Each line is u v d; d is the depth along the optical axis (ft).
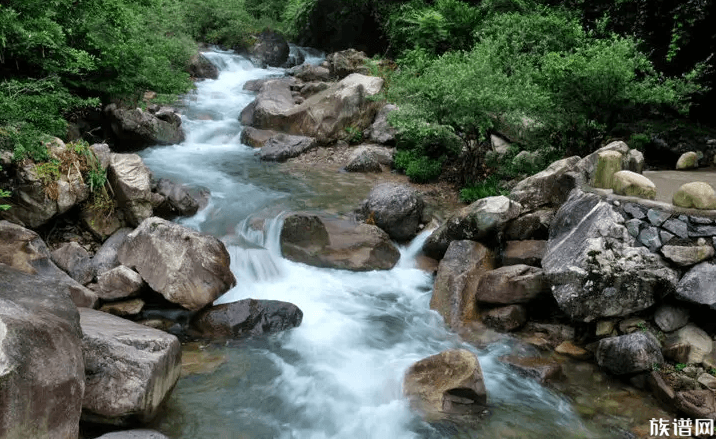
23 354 11.43
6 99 22.57
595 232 20.77
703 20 33.83
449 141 34.71
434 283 24.66
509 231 25.48
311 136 43.04
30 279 14.88
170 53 45.73
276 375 19.03
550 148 32.12
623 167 24.89
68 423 12.52
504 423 17.07
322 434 16.38
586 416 17.51
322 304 23.95
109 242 24.09
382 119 43.42
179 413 16.65
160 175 33.73
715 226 19.47
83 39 31.91
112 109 37.73
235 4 74.90
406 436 16.40
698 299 18.97
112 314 20.17
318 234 27.09
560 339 21.63
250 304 21.81
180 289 21.15
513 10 48.03
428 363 18.62
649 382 18.62
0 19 23.89
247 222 28.17
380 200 28.91
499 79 31.89
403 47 59.52
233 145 43.32
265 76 62.03
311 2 72.79
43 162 23.85
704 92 34.01
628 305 20.04
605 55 29.12
